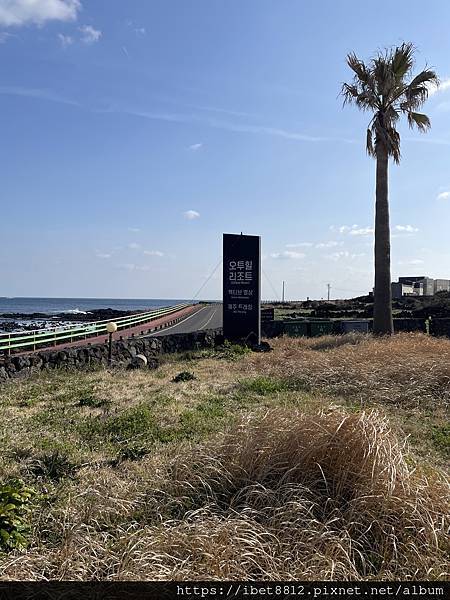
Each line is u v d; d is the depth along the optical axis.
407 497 4.63
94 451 7.14
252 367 14.89
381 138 21.03
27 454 6.84
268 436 5.77
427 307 39.41
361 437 5.23
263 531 4.34
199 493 5.30
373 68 20.97
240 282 20.86
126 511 5.04
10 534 4.32
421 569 4.03
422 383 10.98
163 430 8.09
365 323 27.50
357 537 4.43
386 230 21.42
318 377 12.08
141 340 18.58
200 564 3.95
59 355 14.89
